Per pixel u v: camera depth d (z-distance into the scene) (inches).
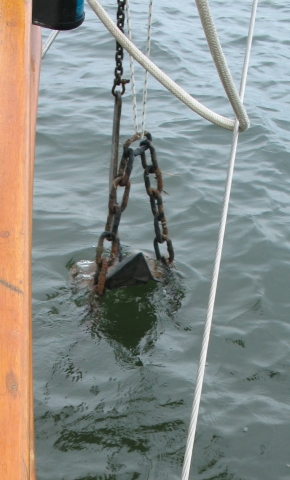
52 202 238.2
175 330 175.3
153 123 308.5
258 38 450.0
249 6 532.4
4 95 79.6
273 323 178.9
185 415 146.5
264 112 329.1
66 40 419.2
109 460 134.2
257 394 153.9
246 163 275.7
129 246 213.5
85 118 308.8
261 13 512.7
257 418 146.3
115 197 169.6
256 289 193.2
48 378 156.3
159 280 193.3
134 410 147.4
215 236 220.8
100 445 137.8
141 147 169.3
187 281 195.8
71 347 167.0
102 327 174.7
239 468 133.8
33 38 107.7
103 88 344.8
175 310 183.2
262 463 135.3
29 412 61.1
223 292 192.4
